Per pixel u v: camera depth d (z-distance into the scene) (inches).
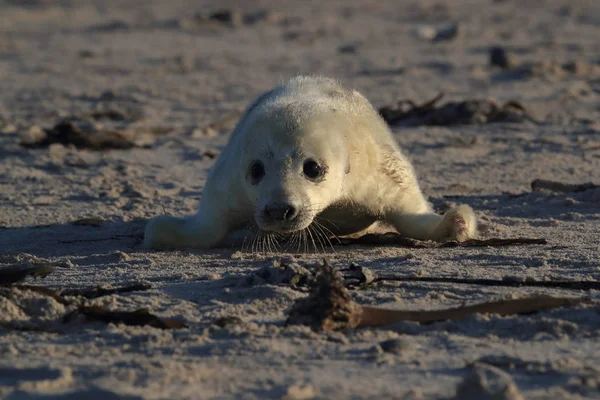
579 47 1651.1
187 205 608.4
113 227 537.6
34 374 269.6
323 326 313.3
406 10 2615.7
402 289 369.4
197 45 1844.2
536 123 935.7
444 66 1440.7
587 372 259.8
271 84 1298.0
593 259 414.3
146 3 2967.5
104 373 265.3
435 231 469.4
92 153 827.4
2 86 1293.1
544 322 309.9
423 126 944.9
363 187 458.6
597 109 1034.7
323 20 2346.2
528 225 516.7
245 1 3058.6
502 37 1876.2
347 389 249.6
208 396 247.1
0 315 332.5
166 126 971.9
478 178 692.7
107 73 1433.3
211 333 311.4
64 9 2635.3
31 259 449.4
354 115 473.1
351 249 465.1
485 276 386.9
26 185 693.3
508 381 252.8
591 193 583.2
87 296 370.3
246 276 385.7
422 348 293.0
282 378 262.5
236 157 457.7
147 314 326.3
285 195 420.8
